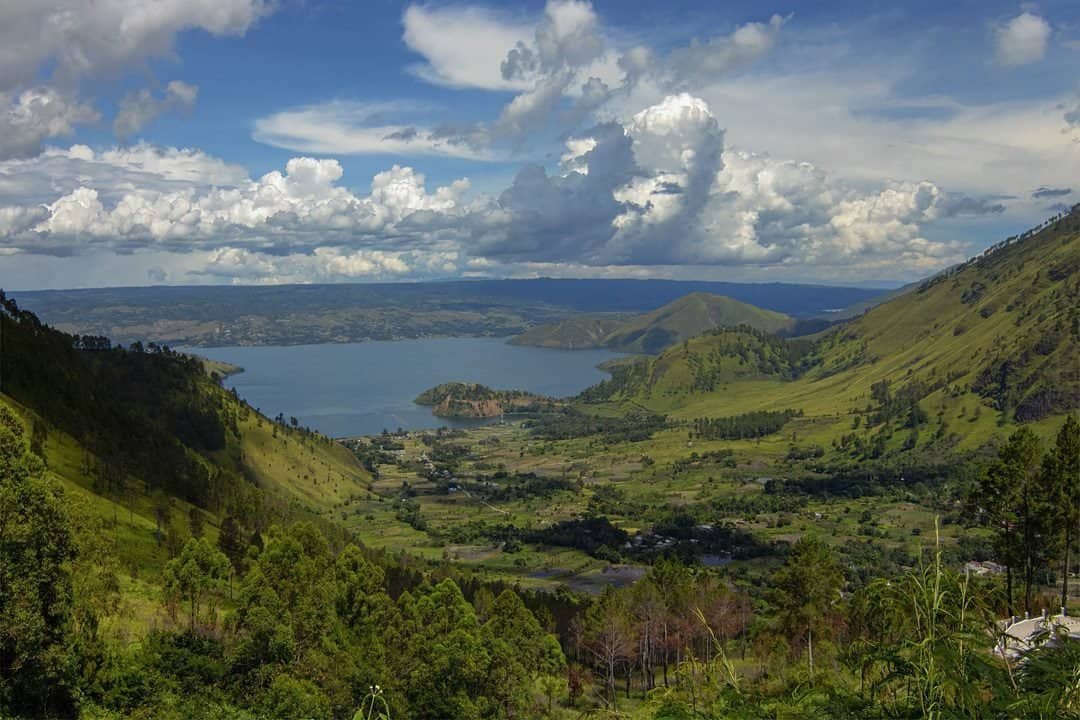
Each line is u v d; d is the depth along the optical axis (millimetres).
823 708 13227
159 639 55531
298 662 61469
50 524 43625
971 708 10727
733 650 82250
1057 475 55719
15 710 42344
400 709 64000
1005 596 13375
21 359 159750
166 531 118625
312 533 91750
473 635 74062
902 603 12484
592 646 94375
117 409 189750
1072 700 10703
